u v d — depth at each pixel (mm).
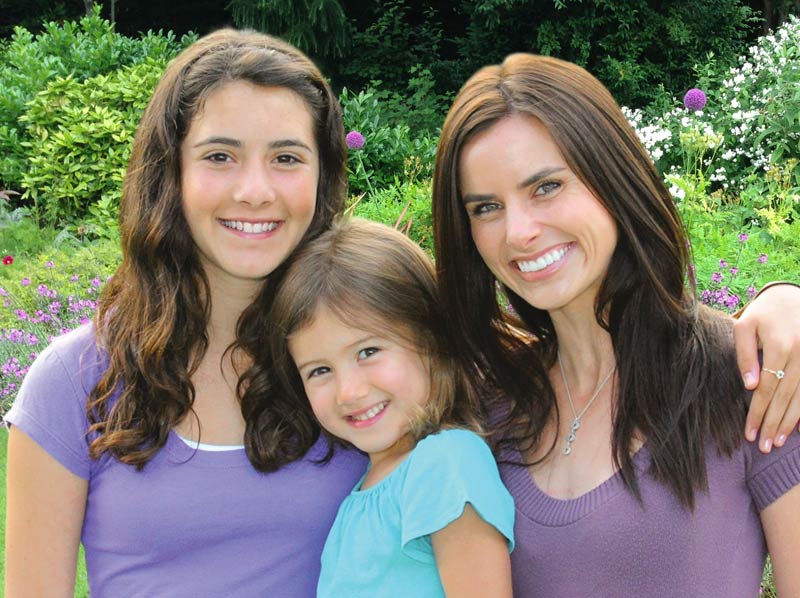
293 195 1806
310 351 1878
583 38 10523
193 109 1761
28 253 7035
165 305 1816
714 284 3988
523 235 1647
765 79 7371
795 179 6527
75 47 9117
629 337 1699
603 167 1646
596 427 1757
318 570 1882
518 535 1717
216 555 1810
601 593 1631
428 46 11789
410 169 7434
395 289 1886
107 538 1799
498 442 1844
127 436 1761
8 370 4691
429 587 1745
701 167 6770
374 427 1863
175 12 13312
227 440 1859
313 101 1851
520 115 1656
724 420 1617
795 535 1576
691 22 10703
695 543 1589
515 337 1960
